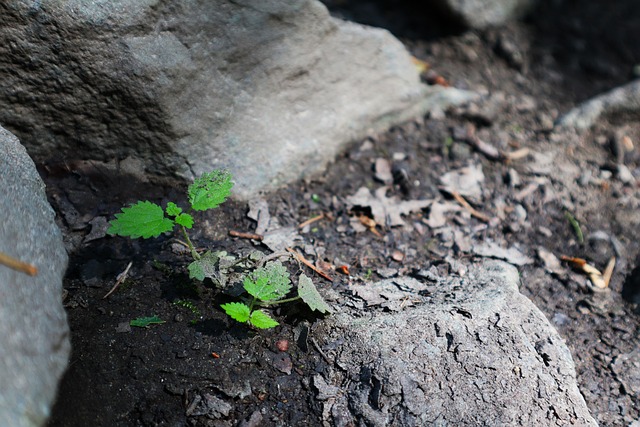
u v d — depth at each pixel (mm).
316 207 562
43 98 493
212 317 461
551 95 695
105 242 499
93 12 478
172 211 465
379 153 608
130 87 496
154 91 500
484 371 433
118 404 421
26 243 391
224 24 521
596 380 482
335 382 435
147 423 417
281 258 504
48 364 367
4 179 407
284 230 533
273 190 559
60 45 479
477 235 556
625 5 785
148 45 496
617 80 723
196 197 465
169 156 523
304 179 577
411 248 540
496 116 657
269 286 448
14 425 331
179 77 507
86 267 482
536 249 555
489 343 445
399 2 759
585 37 754
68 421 406
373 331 448
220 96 531
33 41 475
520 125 654
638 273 546
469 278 507
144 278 482
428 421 416
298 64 563
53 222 427
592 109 655
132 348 441
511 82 702
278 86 560
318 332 455
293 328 458
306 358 446
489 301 468
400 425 416
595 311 521
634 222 580
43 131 506
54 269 405
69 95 494
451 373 431
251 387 435
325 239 537
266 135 556
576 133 647
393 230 552
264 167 554
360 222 554
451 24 731
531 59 728
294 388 436
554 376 439
